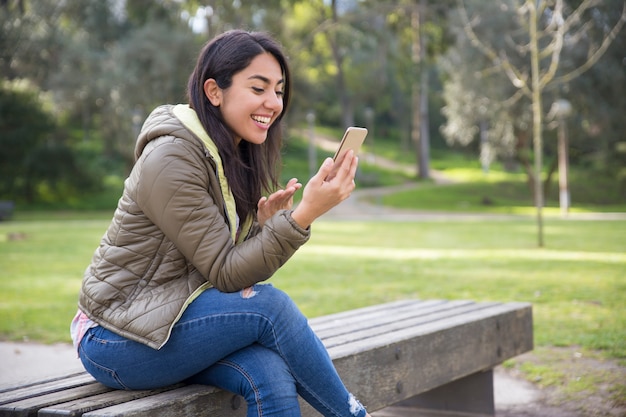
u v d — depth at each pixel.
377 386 2.72
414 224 23.33
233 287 2.13
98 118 52.50
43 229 21.61
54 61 43.69
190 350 2.10
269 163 2.51
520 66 33.78
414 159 70.38
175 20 41.75
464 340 3.26
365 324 3.27
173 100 39.38
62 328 6.27
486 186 50.62
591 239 15.38
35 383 2.33
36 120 41.75
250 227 2.45
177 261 2.18
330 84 69.31
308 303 7.09
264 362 2.10
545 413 3.84
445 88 39.94
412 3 42.44
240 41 2.31
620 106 34.72
